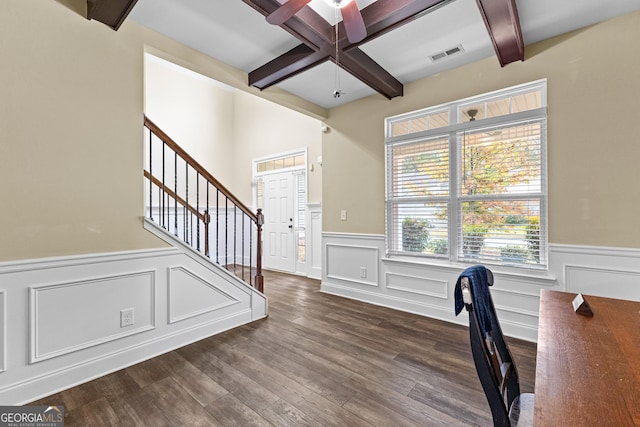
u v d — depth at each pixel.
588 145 2.31
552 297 1.55
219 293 2.81
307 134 5.11
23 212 1.79
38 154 1.84
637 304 1.43
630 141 2.16
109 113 2.14
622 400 0.73
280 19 1.71
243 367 2.18
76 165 1.99
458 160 3.02
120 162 2.19
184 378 2.04
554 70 2.46
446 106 3.07
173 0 2.05
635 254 2.15
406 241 3.41
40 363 1.84
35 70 1.83
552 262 2.48
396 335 2.73
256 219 3.21
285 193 5.52
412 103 3.29
